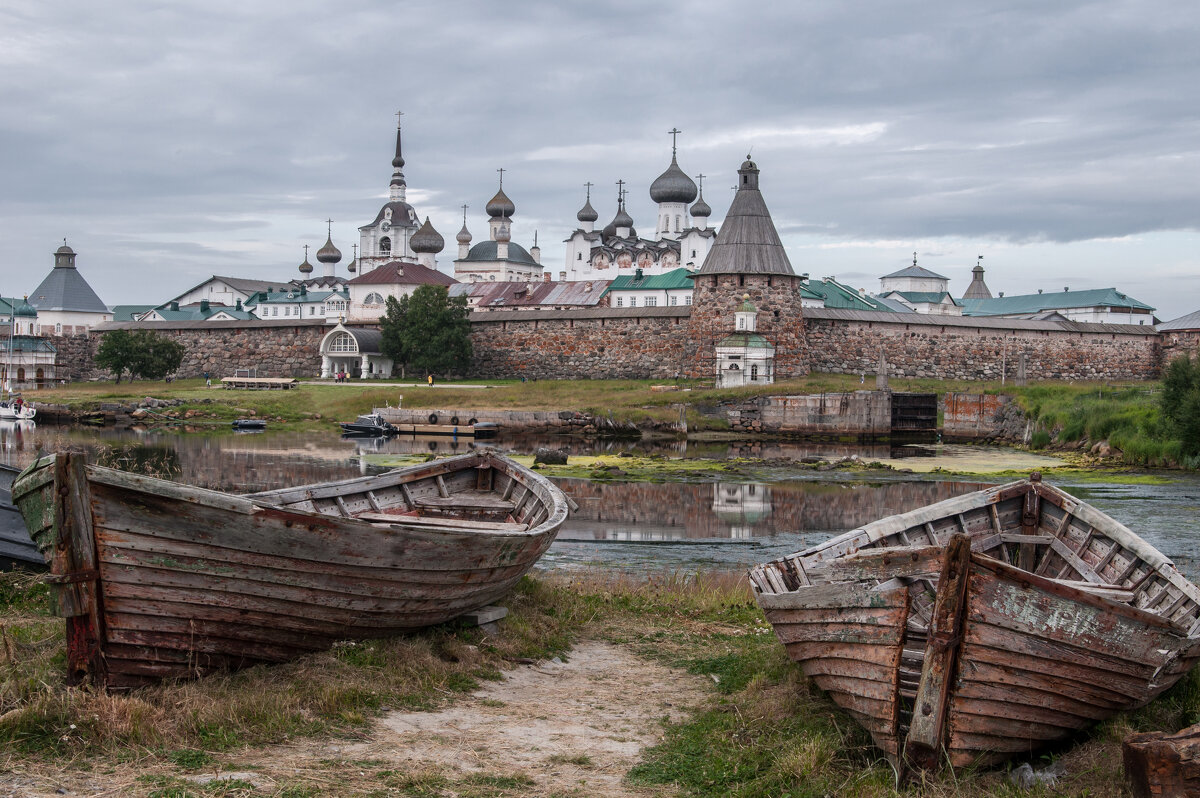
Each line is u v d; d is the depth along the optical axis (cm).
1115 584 1196
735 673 1232
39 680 951
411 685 1109
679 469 4216
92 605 952
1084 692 930
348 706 1025
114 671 975
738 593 1734
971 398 5866
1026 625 884
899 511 3156
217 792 812
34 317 11838
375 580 1116
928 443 5741
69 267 12375
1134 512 3088
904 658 1007
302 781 850
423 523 1359
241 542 1006
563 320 8144
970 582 868
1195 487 3684
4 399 7319
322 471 4003
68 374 9606
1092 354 8194
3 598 1345
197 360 9244
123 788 808
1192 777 761
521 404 6638
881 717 922
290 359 8956
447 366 8412
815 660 1026
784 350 7238
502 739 1001
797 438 6016
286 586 1052
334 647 1140
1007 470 4266
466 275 13062
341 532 1065
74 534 934
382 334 8881
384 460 4466
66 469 930
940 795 844
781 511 3147
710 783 908
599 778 918
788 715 1057
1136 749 791
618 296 10550
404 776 879
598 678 1236
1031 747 942
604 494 3491
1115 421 4856
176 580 988
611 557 2386
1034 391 5947
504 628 1345
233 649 1051
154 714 927
